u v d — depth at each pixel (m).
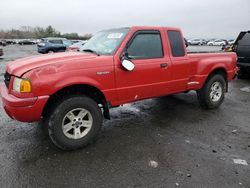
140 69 4.45
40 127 4.76
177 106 6.29
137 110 5.93
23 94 3.46
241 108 6.28
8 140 4.20
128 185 3.05
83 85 3.88
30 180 3.12
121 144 4.12
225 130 4.80
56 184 3.06
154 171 3.34
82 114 3.91
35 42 61.66
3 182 3.08
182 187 3.02
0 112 5.64
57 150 3.88
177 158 3.69
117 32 4.61
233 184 3.09
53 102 3.73
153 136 4.45
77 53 4.36
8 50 33.53
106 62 4.04
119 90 4.26
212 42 61.50
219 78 5.97
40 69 3.51
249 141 4.33
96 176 3.22
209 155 3.79
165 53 4.86
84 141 3.94
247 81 10.09
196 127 4.93
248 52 9.56
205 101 5.92
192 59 5.36
